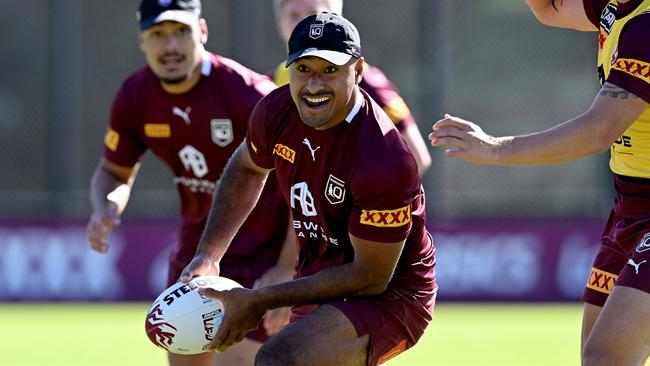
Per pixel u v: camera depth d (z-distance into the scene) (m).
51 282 44.28
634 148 17.61
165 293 17.83
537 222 45.97
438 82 46.81
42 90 47.16
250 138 17.81
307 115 16.09
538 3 19.86
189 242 22.67
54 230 44.38
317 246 17.59
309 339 16.41
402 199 16.25
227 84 21.48
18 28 47.16
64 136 47.12
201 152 21.88
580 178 46.53
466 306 44.19
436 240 44.53
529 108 47.25
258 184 18.47
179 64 21.09
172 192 46.59
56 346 35.16
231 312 16.69
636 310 16.28
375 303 17.12
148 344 35.50
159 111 21.92
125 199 22.88
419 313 17.61
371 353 16.94
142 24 21.03
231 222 18.42
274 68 46.22
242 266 22.00
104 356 33.34
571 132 16.03
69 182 47.06
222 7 46.22
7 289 44.25
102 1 46.84
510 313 42.50
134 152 22.81
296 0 21.56
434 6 46.78
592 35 47.25
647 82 16.09
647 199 17.70
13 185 47.12
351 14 46.78
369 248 16.41
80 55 47.03
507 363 32.31
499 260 44.41
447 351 34.28
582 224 44.88
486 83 47.06
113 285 44.28
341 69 15.91
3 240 44.31
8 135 47.19
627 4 17.05
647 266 16.48
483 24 47.06
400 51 46.81
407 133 21.58
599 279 18.45
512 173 46.78
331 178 16.55
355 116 16.45
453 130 16.06
